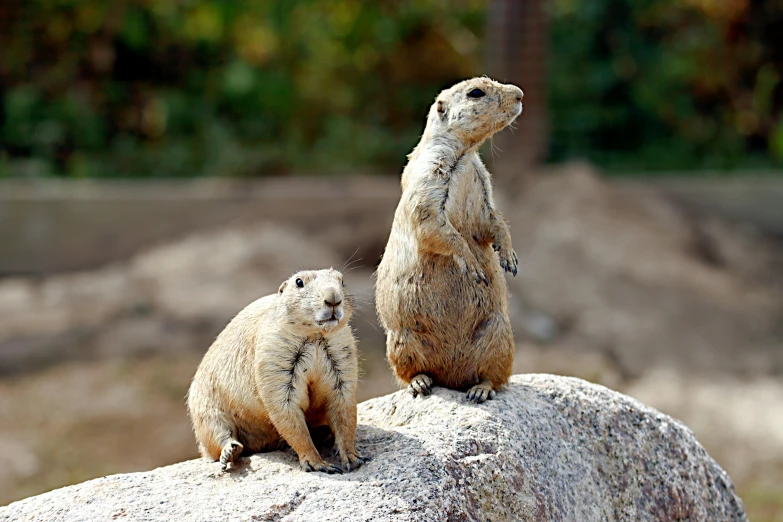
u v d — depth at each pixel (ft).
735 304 46.55
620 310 44.57
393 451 16.24
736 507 19.74
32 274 51.39
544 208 51.90
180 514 14.62
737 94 69.46
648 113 68.23
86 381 38.60
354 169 63.98
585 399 18.57
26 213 51.26
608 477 18.04
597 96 67.62
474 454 16.33
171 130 65.46
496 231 18.43
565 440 17.74
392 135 68.13
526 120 55.21
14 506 15.34
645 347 42.19
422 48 71.10
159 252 50.21
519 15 54.44
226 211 52.75
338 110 69.00
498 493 16.14
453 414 17.37
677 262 49.49
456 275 17.92
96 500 15.25
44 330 42.70
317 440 17.51
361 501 14.87
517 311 44.45
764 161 66.74
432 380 18.79
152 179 60.90
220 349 17.21
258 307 17.28
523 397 18.16
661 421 19.19
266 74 67.82
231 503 14.78
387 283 18.42
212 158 63.05
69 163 62.13
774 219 56.29
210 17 66.33
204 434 17.22
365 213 52.85
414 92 70.33
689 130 68.69
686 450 19.19
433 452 16.03
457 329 18.10
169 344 41.24
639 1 67.92
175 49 67.46
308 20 68.39
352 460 16.07
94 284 47.85
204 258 48.44
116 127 65.62
